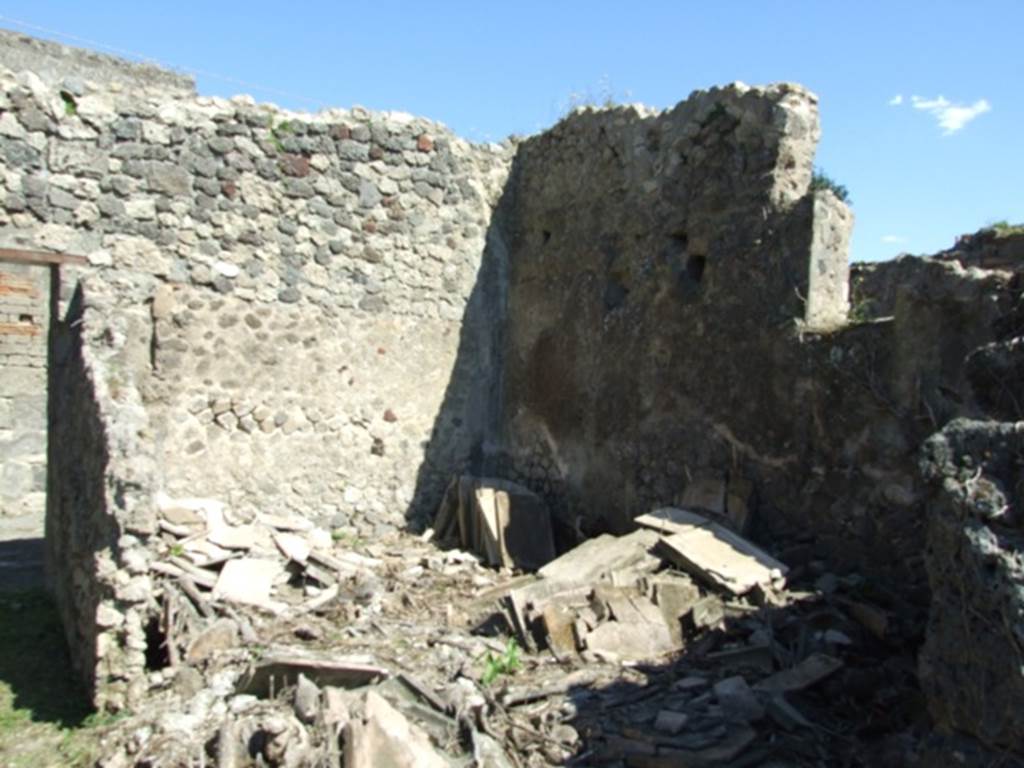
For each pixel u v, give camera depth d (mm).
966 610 2820
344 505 7723
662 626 4805
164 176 6883
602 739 3719
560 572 5344
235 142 7176
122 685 4340
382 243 7895
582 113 7738
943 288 4805
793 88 5910
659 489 6605
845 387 5277
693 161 6531
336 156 7645
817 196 5609
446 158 8227
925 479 3076
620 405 7062
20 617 5953
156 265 6863
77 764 3867
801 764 3504
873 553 5066
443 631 5168
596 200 7523
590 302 7508
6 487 10680
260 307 7305
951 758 2818
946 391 4719
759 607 4871
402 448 8031
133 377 5418
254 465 7270
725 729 3697
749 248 6008
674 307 6602
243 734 3660
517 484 8055
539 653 4758
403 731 3535
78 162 6562
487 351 8539
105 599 4375
